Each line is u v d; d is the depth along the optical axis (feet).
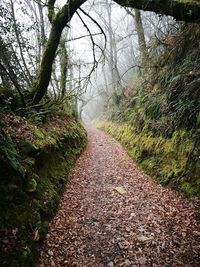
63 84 43.78
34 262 12.94
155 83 36.60
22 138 18.94
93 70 30.40
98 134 71.87
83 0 23.61
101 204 21.29
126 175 29.01
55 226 16.84
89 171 31.27
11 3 34.30
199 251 14.16
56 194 19.81
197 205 18.44
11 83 31.71
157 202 20.77
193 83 23.40
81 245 15.51
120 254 14.61
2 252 11.48
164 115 29.55
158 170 26.03
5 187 14.17
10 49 33.83
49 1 27.07
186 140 23.40
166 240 15.47
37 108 29.76
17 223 13.34
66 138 32.55
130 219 18.39
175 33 34.22
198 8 17.95
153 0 19.15
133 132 41.55
